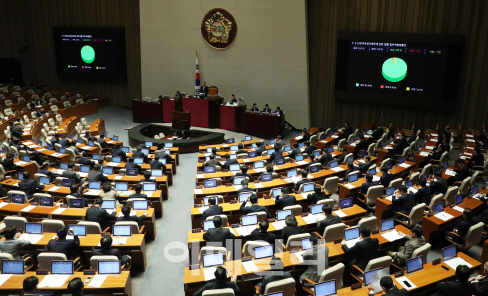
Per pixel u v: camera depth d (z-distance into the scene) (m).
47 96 26.28
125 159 14.20
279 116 19.16
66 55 27.84
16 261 6.49
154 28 23.56
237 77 22.25
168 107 21.55
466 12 16.95
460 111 18.08
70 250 7.29
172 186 13.43
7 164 12.53
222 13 21.55
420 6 17.77
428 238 8.84
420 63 18.00
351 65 19.47
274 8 20.30
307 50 20.27
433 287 6.35
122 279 6.44
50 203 9.32
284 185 11.03
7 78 30.09
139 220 8.82
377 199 9.77
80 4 27.06
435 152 13.84
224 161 13.91
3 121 19.36
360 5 19.03
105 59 26.73
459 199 9.56
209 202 8.77
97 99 27.14
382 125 20.02
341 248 7.23
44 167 11.84
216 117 20.84
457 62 17.28
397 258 7.14
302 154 13.75
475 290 5.84
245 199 9.71
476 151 13.09
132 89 26.97
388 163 12.39
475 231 7.91
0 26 29.45
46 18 28.44
